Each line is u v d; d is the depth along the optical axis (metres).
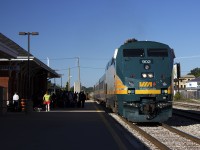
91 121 21.91
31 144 12.79
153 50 20.41
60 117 24.94
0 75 33.72
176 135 16.73
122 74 20.22
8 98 33.69
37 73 47.28
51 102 39.88
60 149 11.79
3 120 22.50
